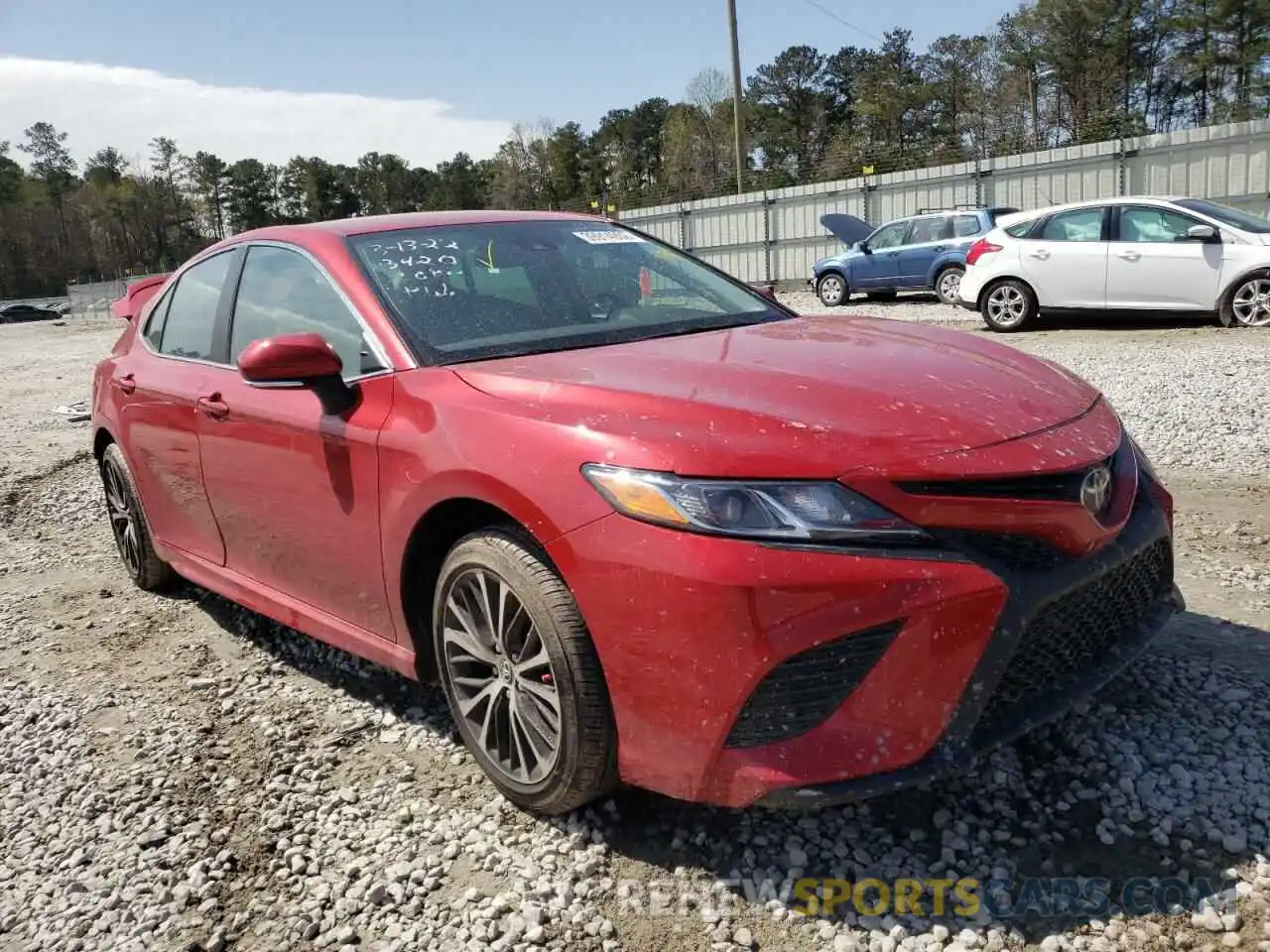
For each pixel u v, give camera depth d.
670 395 2.59
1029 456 2.40
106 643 4.45
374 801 2.99
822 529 2.23
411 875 2.63
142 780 3.24
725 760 2.30
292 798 3.04
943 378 2.75
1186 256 11.73
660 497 2.33
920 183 22.62
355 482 3.11
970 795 2.71
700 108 72.56
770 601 2.21
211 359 4.05
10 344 31.09
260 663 4.08
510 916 2.44
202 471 3.94
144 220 109.50
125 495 4.86
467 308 3.34
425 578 3.08
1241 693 3.12
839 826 2.64
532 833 2.76
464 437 2.75
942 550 2.27
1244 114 31.34
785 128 74.62
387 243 3.60
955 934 2.25
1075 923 2.24
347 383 3.21
